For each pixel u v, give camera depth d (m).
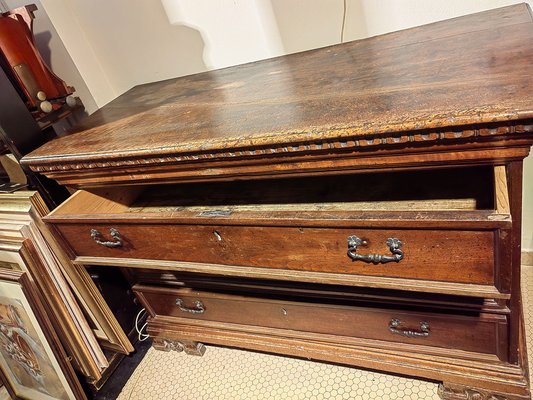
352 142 0.58
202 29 1.18
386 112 0.58
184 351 1.27
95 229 0.90
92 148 0.83
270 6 1.08
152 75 1.33
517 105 0.49
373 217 0.60
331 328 0.97
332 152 0.61
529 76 0.55
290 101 0.75
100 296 1.16
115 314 1.24
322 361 1.11
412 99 0.60
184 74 1.30
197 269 0.86
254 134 0.65
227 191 0.99
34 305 1.05
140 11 1.21
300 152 0.63
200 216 0.75
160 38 1.24
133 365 1.29
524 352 0.85
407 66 0.73
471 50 0.70
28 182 1.11
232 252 0.79
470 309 0.77
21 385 1.32
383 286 0.69
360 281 0.71
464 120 0.50
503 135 0.51
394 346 0.92
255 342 1.09
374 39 0.95
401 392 0.97
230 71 1.09
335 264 0.71
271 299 0.98
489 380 0.83
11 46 1.08
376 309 0.86
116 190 1.05
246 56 1.19
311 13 1.05
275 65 1.01
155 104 1.01
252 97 0.84
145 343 1.35
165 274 1.11
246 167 0.70
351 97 0.68
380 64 0.78
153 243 0.86
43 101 1.13
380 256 0.65
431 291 0.66
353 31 1.05
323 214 0.65
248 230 0.73
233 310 1.08
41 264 1.06
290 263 0.75
